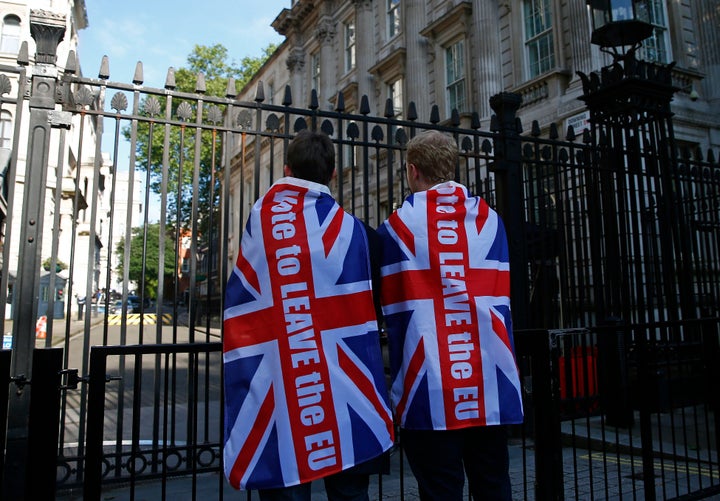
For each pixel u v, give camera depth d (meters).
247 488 1.75
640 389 3.17
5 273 3.44
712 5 11.09
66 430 5.72
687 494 3.28
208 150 26.44
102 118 3.86
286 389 1.81
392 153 4.57
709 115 10.57
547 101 11.06
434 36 15.72
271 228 1.94
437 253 2.14
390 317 2.16
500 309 2.19
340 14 21.56
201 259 24.80
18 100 3.68
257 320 1.87
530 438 4.98
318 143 2.09
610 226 5.50
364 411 1.88
